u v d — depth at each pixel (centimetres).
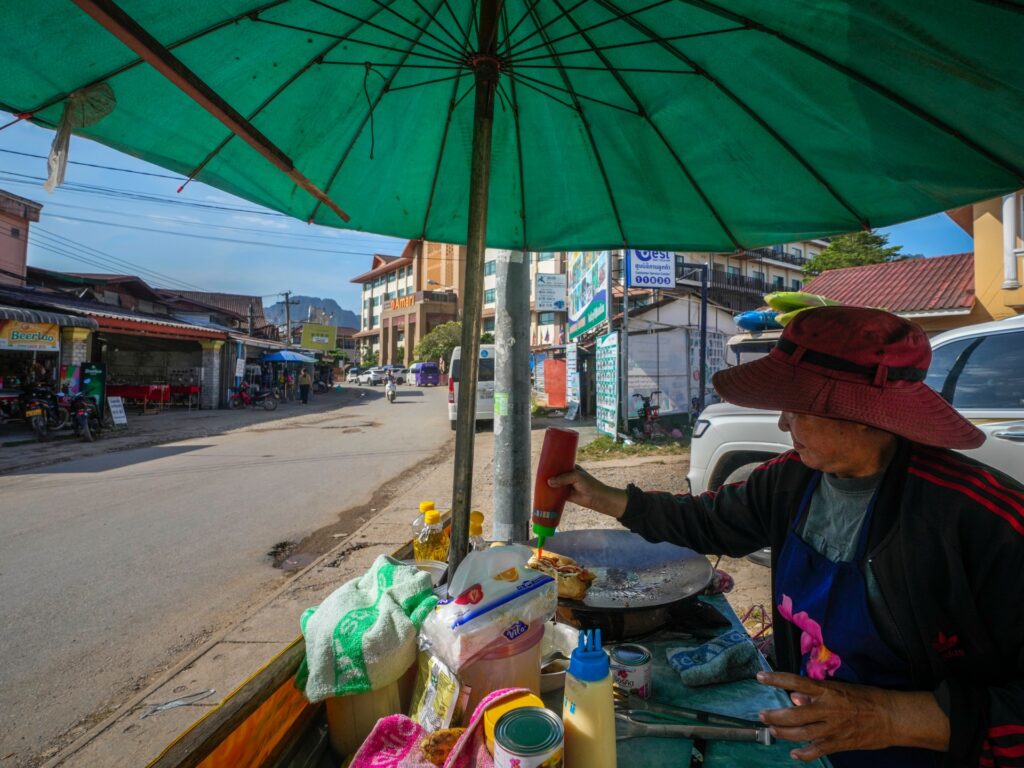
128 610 381
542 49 153
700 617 172
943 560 96
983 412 335
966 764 86
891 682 105
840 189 159
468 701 110
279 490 730
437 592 142
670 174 177
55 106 126
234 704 106
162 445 1141
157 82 131
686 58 142
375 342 6819
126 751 246
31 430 1301
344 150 173
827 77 129
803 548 118
